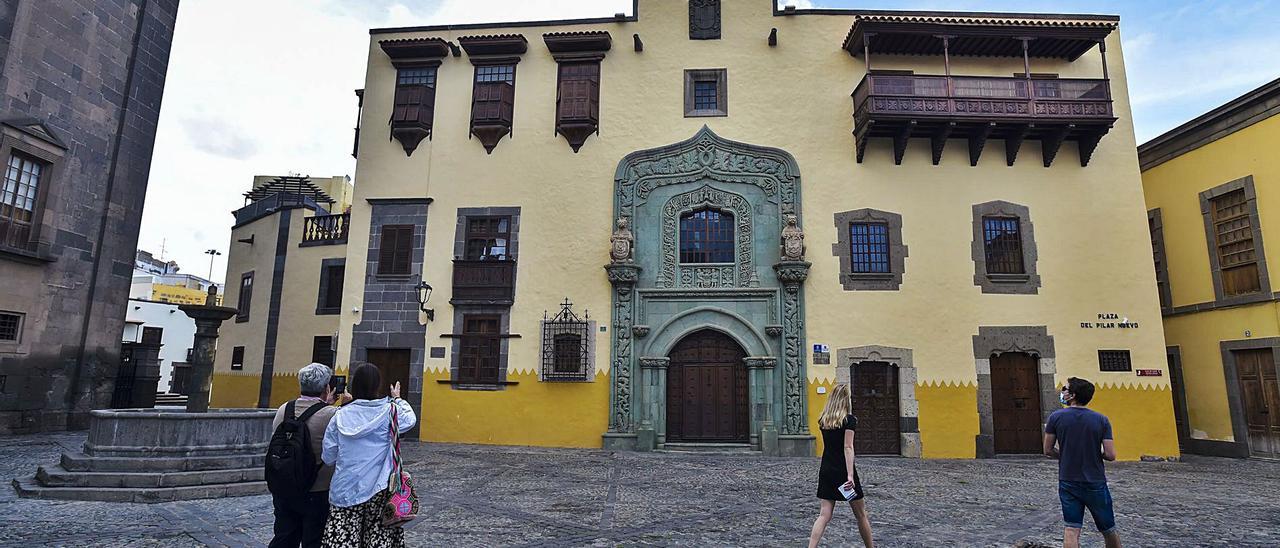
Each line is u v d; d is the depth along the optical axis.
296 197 23.47
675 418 16.09
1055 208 16.52
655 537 6.94
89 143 15.63
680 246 16.86
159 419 8.85
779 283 16.28
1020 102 15.88
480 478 10.85
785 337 15.93
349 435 4.05
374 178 17.70
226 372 23.47
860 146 16.55
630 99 17.59
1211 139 16.73
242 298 23.91
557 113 17.58
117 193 16.25
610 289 16.59
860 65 17.36
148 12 17.17
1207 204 16.84
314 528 4.25
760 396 15.75
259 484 8.70
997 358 16.02
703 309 16.27
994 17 17.31
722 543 6.72
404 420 4.27
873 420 15.70
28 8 14.31
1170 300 17.91
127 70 16.62
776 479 11.20
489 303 16.62
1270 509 8.98
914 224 16.42
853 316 16.00
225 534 6.62
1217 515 8.55
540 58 18.02
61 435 14.07
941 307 16.02
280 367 21.28
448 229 17.30
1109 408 15.54
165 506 7.82
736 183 16.95
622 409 15.86
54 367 14.80
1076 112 15.88
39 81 14.51
